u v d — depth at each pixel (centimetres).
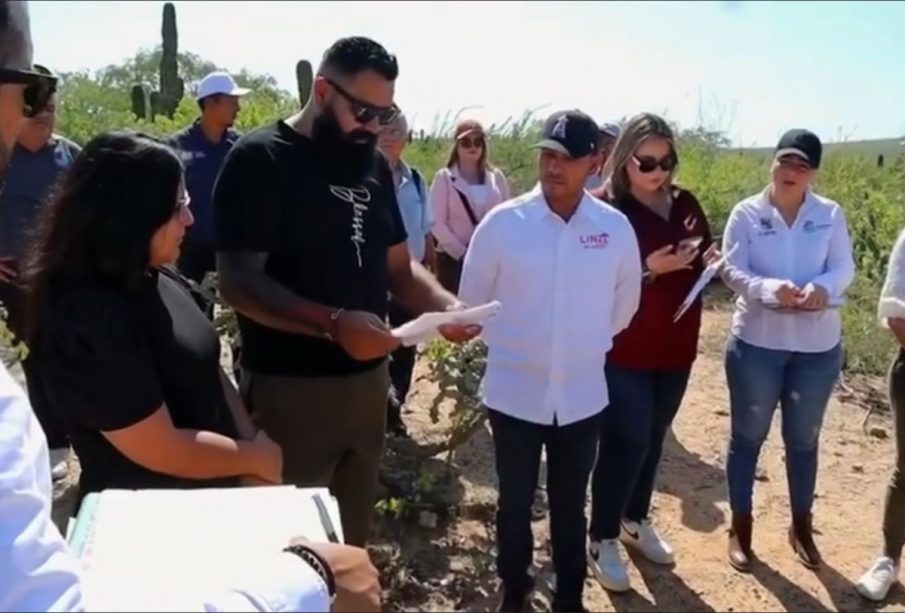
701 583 325
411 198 452
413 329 221
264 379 251
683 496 388
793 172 312
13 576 95
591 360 285
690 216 321
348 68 231
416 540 348
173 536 101
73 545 100
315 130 240
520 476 290
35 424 119
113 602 89
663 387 329
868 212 374
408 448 387
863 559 328
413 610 306
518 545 293
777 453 415
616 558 325
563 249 275
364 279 248
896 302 291
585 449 288
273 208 234
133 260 171
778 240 320
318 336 229
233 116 463
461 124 502
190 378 181
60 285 171
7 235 348
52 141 369
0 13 105
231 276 234
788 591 316
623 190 322
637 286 293
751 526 335
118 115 1052
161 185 174
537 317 278
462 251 496
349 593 99
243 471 183
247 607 89
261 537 103
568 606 298
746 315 323
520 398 284
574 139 269
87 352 165
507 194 521
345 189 243
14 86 107
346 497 270
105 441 174
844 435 397
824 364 319
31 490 107
